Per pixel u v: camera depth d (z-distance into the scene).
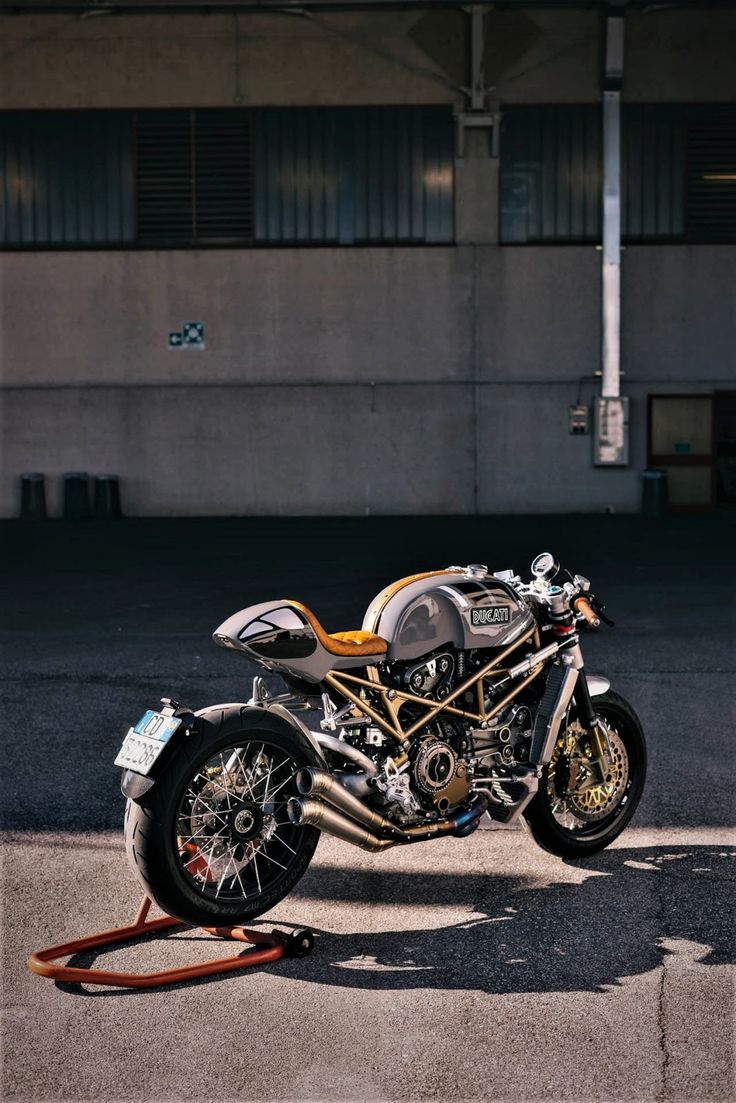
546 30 22.16
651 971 3.84
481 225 22.53
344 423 22.83
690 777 5.91
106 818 5.38
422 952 4.00
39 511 22.69
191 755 3.99
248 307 22.72
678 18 22.16
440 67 22.30
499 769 4.70
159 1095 3.14
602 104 22.20
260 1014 3.58
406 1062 3.29
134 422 22.92
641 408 22.73
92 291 22.77
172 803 3.93
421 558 15.74
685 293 22.56
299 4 21.88
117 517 22.80
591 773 4.90
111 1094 3.14
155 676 8.47
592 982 3.77
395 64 22.30
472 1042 3.40
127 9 21.92
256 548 17.14
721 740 6.60
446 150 22.48
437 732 4.55
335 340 22.73
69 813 5.44
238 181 22.58
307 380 22.78
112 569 14.86
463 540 18.09
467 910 4.34
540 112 22.34
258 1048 3.38
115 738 6.75
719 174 22.42
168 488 23.00
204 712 4.11
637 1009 3.59
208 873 4.11
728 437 22.77
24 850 4.97
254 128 22.50
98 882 4.62
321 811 4.14
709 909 4.34
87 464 22.98
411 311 22.66
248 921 4.14
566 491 22.80
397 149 22.48
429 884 4.60
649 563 15.04
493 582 4.72
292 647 4.21
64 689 8.03
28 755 6.40
